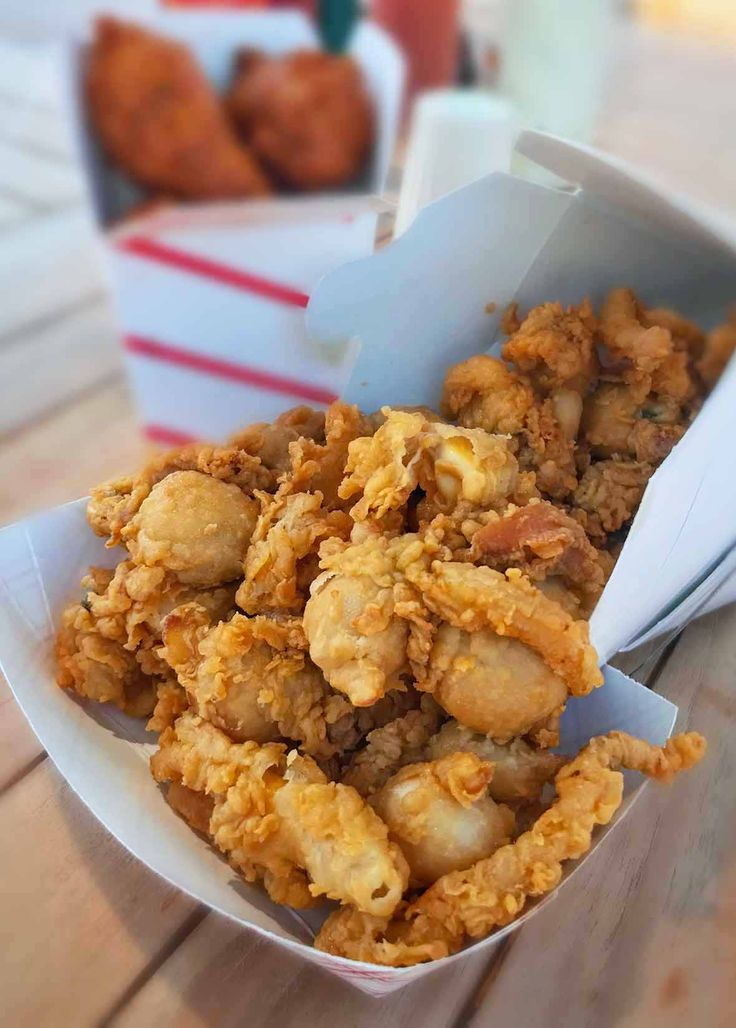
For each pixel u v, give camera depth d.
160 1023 0.22
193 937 0.24
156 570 0.27
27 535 0.28
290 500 0.28
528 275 0.31
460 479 0.27
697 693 0.30
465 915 0.21
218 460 0.29
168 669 0.28
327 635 0.24
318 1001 0.23
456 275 0.30
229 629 0.26
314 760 0.25
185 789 0.25
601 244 0.30
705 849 0.26
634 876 0.25
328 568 0.25
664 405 0.30
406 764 0.25
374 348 0.31
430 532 0.26
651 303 0.30
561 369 0.30
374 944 0.21
